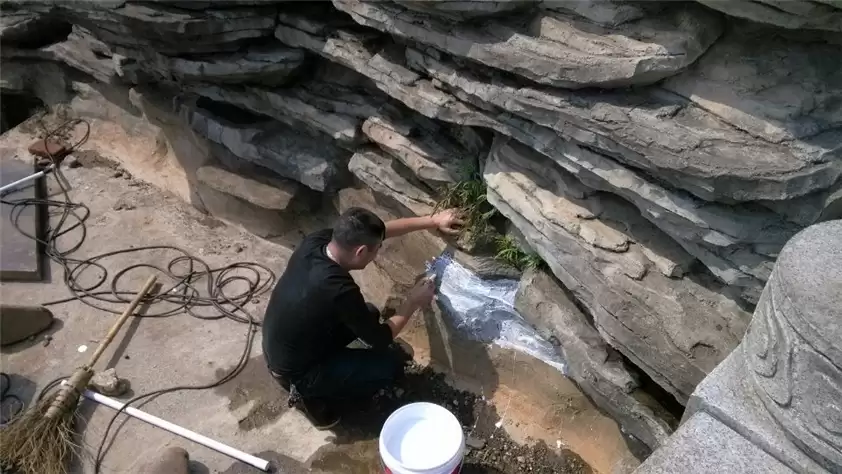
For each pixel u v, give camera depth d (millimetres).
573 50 2322
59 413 2924
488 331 3059
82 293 3697
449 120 2865
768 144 2070
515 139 2820
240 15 3324
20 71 4910
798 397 1714
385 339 2834
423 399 3160
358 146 3451
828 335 1593
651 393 2533
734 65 2178
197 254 3955
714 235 2176
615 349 2541
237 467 2871
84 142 4781
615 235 2506
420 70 2979
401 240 3270
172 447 2852
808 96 2082
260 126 3826
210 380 3250
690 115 2219
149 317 3566
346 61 3215
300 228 3938
